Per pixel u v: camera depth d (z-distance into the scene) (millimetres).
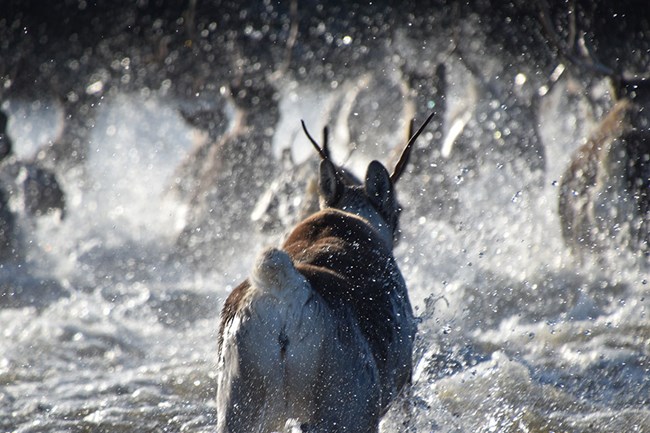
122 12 104062
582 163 43656
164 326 37656
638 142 41969
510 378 26484
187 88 98062
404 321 19219
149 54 98562
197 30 95375
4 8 103188
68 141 79188
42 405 26781
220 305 41031
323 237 19641
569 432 23109
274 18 94188
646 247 40531
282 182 46469
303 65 93875
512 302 35938
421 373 22875
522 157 53969
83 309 40250
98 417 25625
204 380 29250
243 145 55438
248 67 89188
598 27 62500
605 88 58219
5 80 101938
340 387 16625
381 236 21688
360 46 90688
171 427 24828
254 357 16219
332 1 91750
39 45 105375
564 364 28406
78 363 32031
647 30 62312
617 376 27188
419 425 22000
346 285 17812
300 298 16203
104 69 108875
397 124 64125
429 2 84188
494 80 61844
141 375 30031
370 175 22156
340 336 16734
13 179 59406
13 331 35938
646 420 23734
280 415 16578
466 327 32781
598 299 36156
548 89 67750
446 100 56938
